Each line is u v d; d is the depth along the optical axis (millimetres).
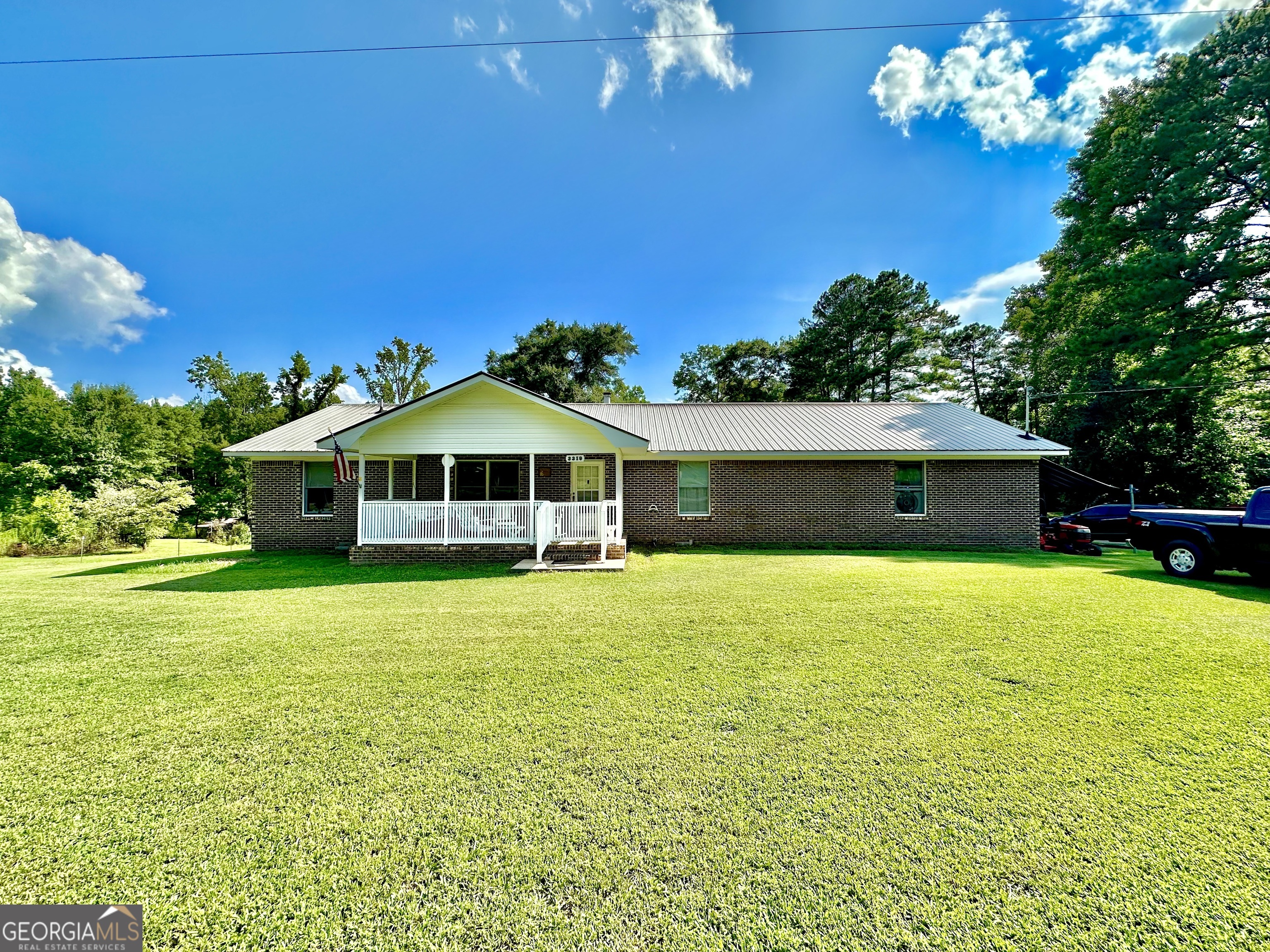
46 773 2762
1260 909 1840
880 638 5109
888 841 2209
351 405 17156
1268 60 15281
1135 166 17391
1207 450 19906
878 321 33844
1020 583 7945
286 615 6207
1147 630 5340
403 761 2877
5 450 21781
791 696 3738
